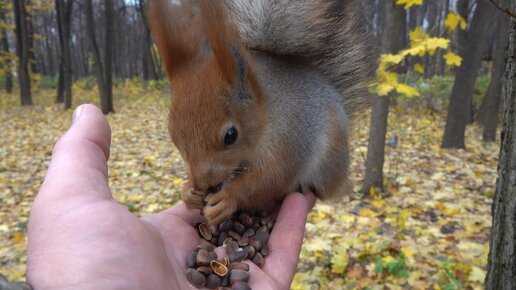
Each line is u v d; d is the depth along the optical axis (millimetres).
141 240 141
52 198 143
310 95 228
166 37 181
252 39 229
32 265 125
